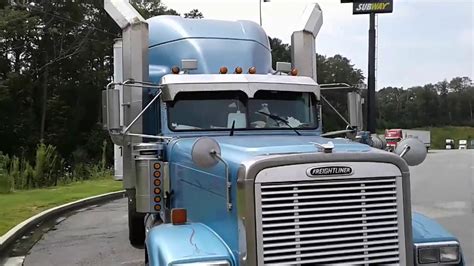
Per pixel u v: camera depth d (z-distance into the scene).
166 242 4.83
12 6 45.50
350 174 4.53
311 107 7.20
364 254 4.53
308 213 4.43
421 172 26.16
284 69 8.22
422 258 4.88
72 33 50.00
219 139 5.99
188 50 8.04
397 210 4.64
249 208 4.38
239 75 7.07
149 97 7.79
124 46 7.92
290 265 4.38
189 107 6.86
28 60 48.84
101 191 20.09
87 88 50.41
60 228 12.52
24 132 46.00
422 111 120.12
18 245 10.55
